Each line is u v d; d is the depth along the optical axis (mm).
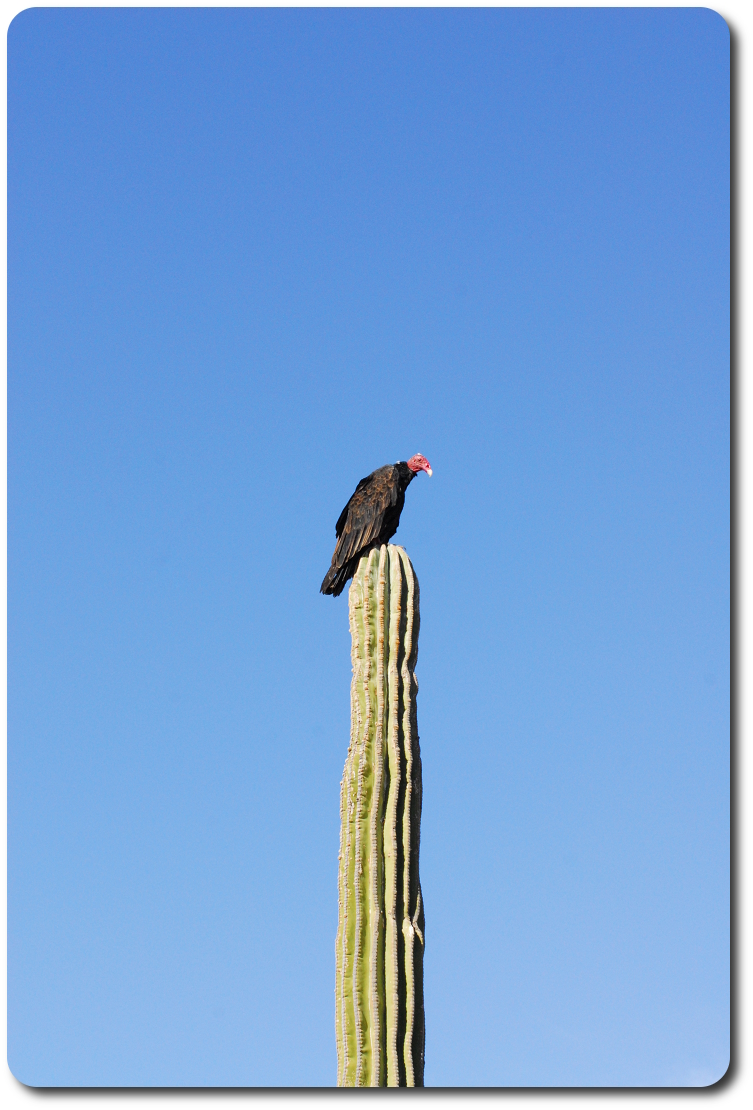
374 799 14477
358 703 15000
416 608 15609
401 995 13773
